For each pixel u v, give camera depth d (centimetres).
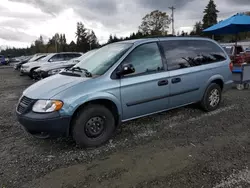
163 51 390
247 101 552
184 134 363
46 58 1267
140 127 398
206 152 301
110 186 237
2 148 334
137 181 244
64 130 299
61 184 244
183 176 249
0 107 588
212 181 238
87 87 311
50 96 297
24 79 1284
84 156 303
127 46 368
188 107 502
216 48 478
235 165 267
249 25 786
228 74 489
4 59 3675
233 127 386
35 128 294
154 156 296
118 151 314
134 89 348
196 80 428
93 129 324
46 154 312
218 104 488
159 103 383
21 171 271
